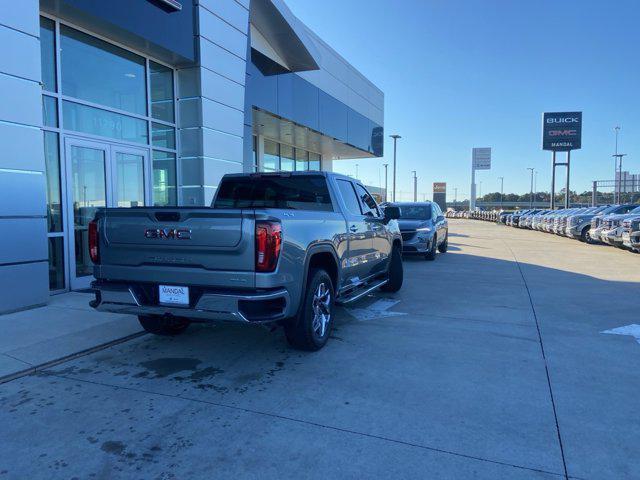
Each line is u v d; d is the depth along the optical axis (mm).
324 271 5504
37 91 6980
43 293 7211
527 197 137750
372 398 4168
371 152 25297
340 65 21094
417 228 14141
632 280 10703
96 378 4617
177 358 5211
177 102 10797
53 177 8180
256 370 4852
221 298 4371
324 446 3369
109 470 3078
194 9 10367
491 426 3662
